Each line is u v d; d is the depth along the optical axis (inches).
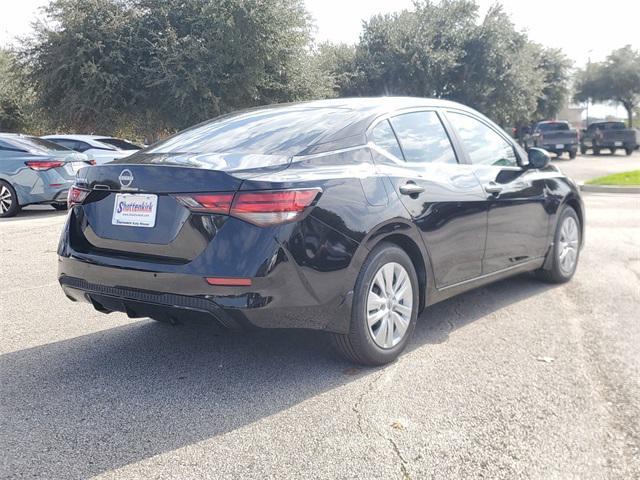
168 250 135.1
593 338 171.2
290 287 130.8
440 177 170.4
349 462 108.7
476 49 1235.2
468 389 138.3
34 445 116.0
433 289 167.2
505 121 1380.4
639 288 224.5
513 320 189.0
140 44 858.8
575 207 239.3
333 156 147.2
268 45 864.3
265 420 124.9
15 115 1186.6
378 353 150.6
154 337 177.8
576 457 109.7
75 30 834.2
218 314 129.4
